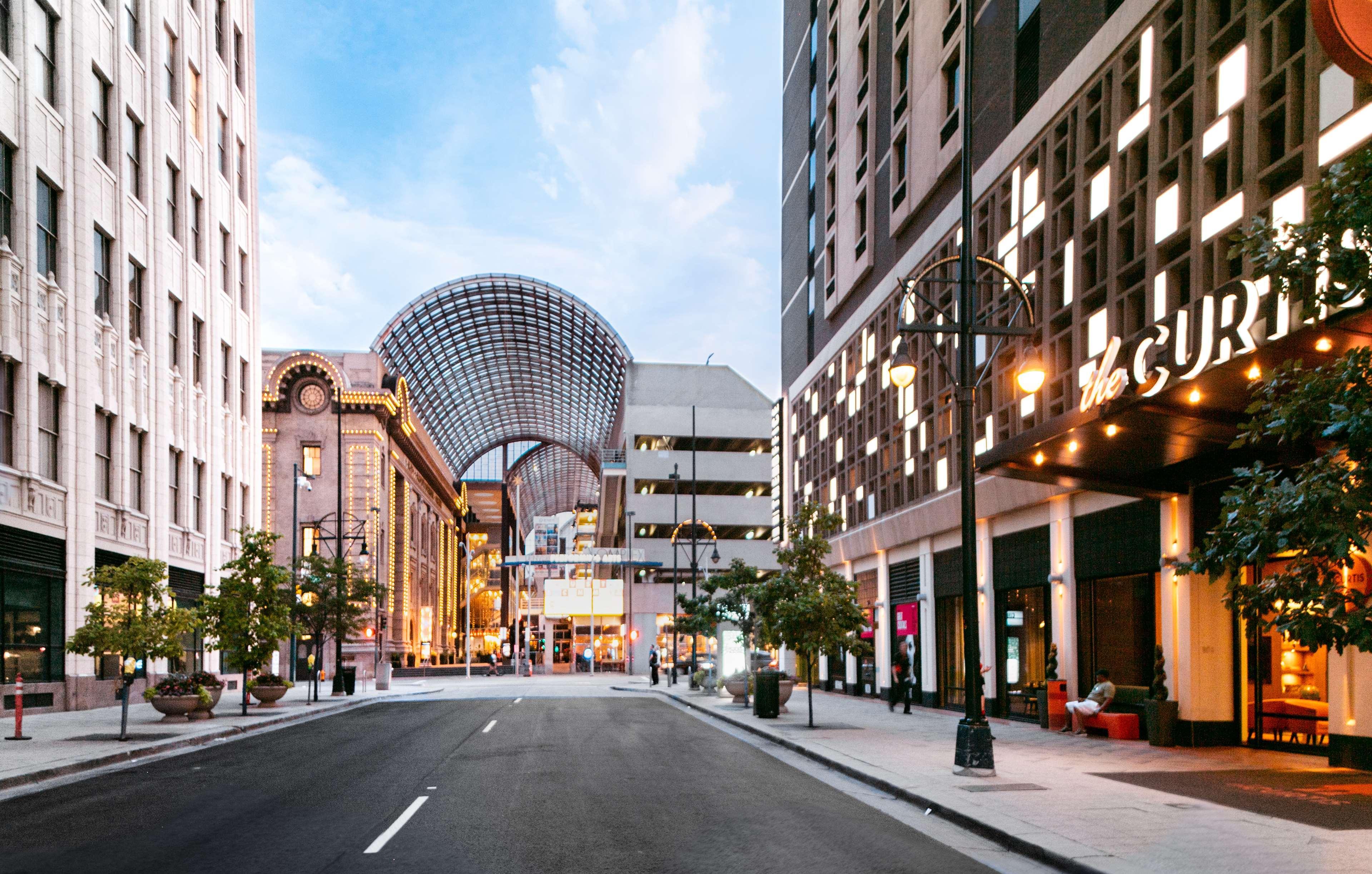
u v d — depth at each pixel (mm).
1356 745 14422
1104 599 21734
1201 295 16922
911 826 10555
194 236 42250
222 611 26781
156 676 36500
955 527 29219
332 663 70125
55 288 29703
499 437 156125
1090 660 22172
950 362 28984
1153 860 8258
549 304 91125
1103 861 8203
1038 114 23484
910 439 32531
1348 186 7531
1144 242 19156
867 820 10875
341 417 66125
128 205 35000
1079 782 13070
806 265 48406
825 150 44781
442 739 20859
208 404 42531
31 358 28422
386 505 77938
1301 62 15016
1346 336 10516
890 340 35031
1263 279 11344
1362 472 7168
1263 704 17703
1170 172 18578
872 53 37406
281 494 73875
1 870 8383
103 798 12742
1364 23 7199
